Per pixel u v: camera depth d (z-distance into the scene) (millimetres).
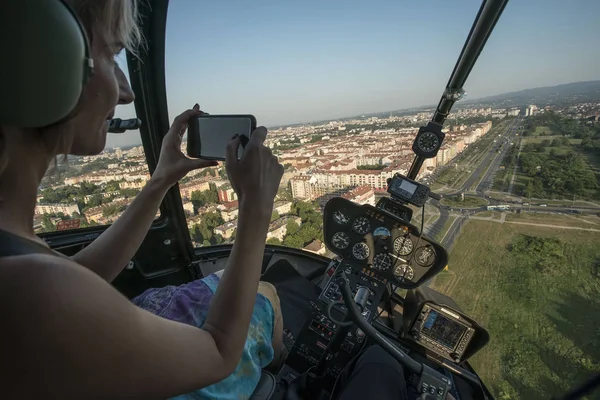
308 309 1196
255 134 335
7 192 233
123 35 290
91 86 265
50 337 174
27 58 206
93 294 196
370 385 658
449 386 678
